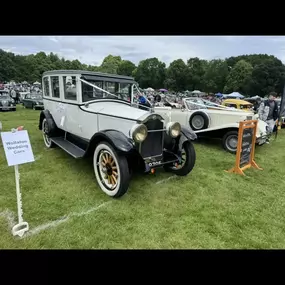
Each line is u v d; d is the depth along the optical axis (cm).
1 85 4647
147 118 306
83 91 395
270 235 239
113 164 305
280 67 4625
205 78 5962
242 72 5234
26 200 289
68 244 213
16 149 219
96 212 268
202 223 255
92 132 382
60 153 496
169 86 6188
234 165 464
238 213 279
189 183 363
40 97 1647
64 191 319
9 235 220
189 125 646
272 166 472
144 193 322
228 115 602
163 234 234
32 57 7550
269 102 734
